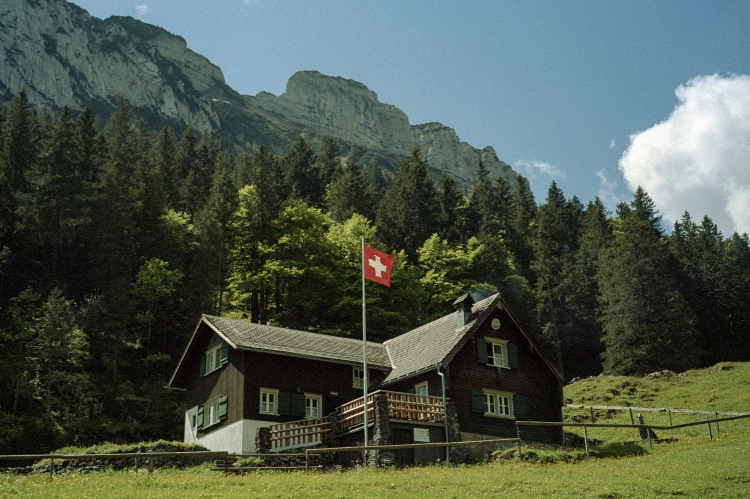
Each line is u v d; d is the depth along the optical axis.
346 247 67.31
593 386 57.06
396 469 27.61
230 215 75.12
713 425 38.94
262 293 67.12
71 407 49.75
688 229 110.69
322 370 37.12
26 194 65.81
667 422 42.44
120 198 68.94
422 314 67.94
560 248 99.56
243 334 36.41
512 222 101.88
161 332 62.75
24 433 44.00
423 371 34.56
